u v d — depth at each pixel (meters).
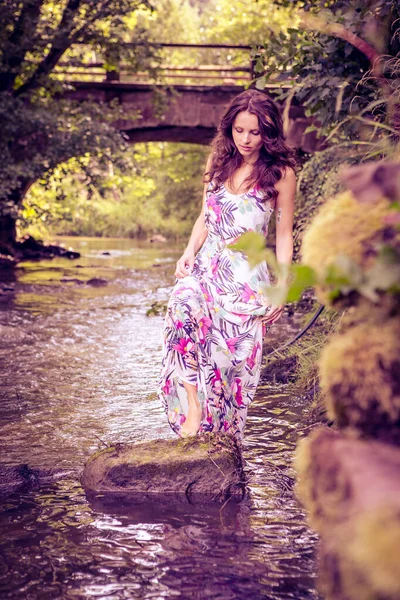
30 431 4.08
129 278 13.57
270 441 3.88
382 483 1.22
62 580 2.33
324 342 4.98
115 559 2.48
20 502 3.04
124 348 6.78
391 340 1.45
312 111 5.62
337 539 1.23
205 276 3.54
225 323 3.48
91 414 4.45
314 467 1.47
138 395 4.96
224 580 2.31
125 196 31.67
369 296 1.37
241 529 2.73
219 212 3.52
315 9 5.74
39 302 10.20
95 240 26.52
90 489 3.18
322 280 1.44
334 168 6.35
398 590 1.04
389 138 3.97
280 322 7.98
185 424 3.52
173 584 2.29
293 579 2.32
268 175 3.46
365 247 1.52
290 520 2.81
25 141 15.55
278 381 5.32
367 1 4.96
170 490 3.14
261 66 5.67
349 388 1.47
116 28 16.25
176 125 17.19
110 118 16.55
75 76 21.97
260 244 1.49
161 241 27.05
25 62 15.69
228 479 3.14
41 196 20.22
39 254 18.02
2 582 2.32
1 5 14.30
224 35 29.23
